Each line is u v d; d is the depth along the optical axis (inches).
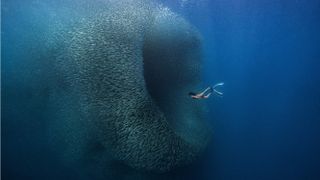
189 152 255.1
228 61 421.7
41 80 287.3
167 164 242.2
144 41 289.1
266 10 436.5
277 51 436.5
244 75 403.5
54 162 279.1
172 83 313.0
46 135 284.7
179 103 305.3
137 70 247.3
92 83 250.7
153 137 236.4
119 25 267.0
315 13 439.8
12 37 302.5
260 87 384.8
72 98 265.9
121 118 238.4
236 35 444.1
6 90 291.7
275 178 289.9
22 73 291.9
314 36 447.5
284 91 379.2
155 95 300.8
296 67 422.0
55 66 276.8
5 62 293.3
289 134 326.3
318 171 295.9
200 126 295.4
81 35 265.9
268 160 303.1
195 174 282.0
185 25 328.5
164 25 314.2
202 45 336.2
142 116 236.8
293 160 303.6
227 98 360.5
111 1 283.0
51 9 293.4
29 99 290.2
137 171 256.2
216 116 335.9
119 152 241.1
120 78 244.4
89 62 254.7
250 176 289.0
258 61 426.0
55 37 281.9
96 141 259.4
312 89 381.7
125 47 255.8
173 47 317.4
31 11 299.6
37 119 290.8
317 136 325.1
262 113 346.6
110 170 258.8
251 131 327.0
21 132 291.0
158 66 311.6
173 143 243.3
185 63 322.3
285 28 447.5
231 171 291.3
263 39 440.1
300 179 291.6
